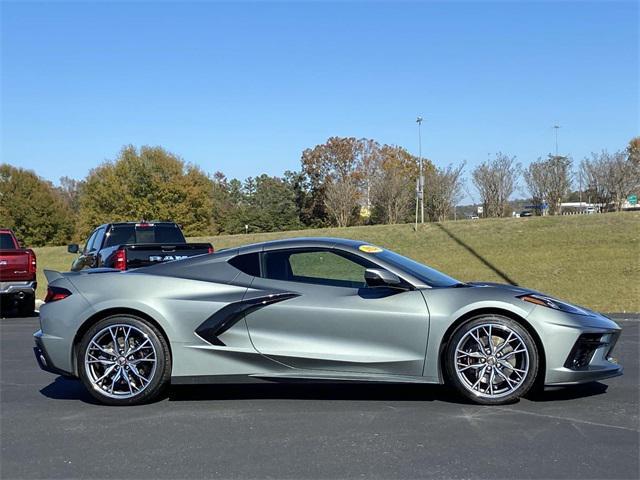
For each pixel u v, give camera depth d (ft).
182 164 187.73
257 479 12.87
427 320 17.81
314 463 13.70
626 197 118.32
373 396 19.40
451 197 134.00
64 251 114.93
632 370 22.52
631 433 15.39
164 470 13.47
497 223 90.74
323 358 18.08
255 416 17.39
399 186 152.97
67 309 18.88
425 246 83.15
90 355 18.75
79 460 14.17
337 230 100.78
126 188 178.91
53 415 17.87
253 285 18.85
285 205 223.92
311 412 17.70
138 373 18.54
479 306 17.66
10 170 199.41
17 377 23.24
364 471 13.19
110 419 17.35
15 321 42.24
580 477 12.73
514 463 13.50
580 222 85.46
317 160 221.05
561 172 120.67
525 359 17.48
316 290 18.62
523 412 17.20
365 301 18.25
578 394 19.10
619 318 38.14
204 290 18.84
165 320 18.44
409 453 14.20
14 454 14.62
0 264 42.11
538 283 55.47
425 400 18.76
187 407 18.47
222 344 18.45
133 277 19.21
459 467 13.32
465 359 17.84
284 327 18.39
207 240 104.12
